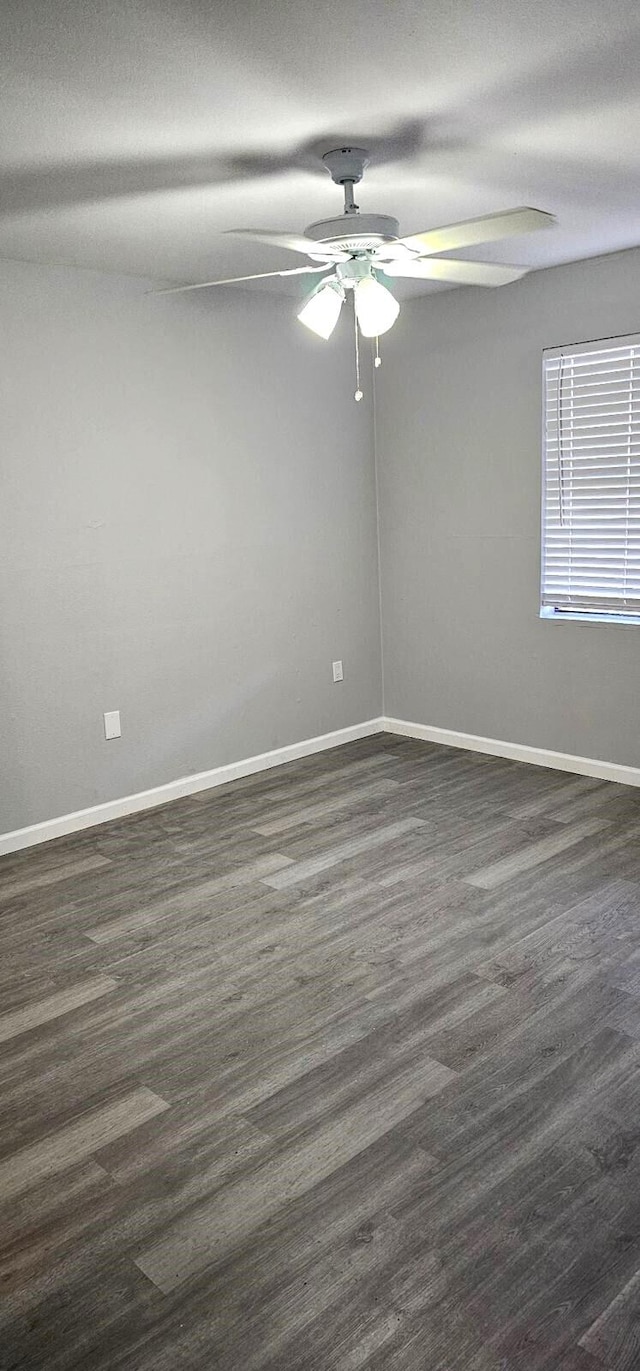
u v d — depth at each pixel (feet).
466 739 16.53
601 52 6.61
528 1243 5.98
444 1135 6.99
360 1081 7.66
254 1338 5.42
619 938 9.70
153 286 13.28
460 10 5.91
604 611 14.25
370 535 17.04
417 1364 5.22
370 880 11.35
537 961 9.33
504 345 14.47
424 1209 6.30
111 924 10.59
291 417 15.39
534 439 14.39
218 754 15.25
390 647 17.51
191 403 13.99
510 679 15.60
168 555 14.07
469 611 15.96
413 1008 8.63
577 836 12.34
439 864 11.69
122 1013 8.80
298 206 9.95
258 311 14.67
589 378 13.61
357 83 6.97
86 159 8.22
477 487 15.35
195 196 9.41
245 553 15.11
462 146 8.41
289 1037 8.30
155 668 14.19
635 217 11.00
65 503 12.78
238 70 6.64
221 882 11.53
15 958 9.95
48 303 12.26
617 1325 5.39
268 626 15.64
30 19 5.74
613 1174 6.53
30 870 12.21
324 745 16.90
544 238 11.91
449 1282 5.73
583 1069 7.67
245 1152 6.92
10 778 12.78
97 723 13.60
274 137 7.95
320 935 10.07
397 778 15.11
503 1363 5.20
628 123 7.97
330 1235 6.12
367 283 8.79
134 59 6.36
